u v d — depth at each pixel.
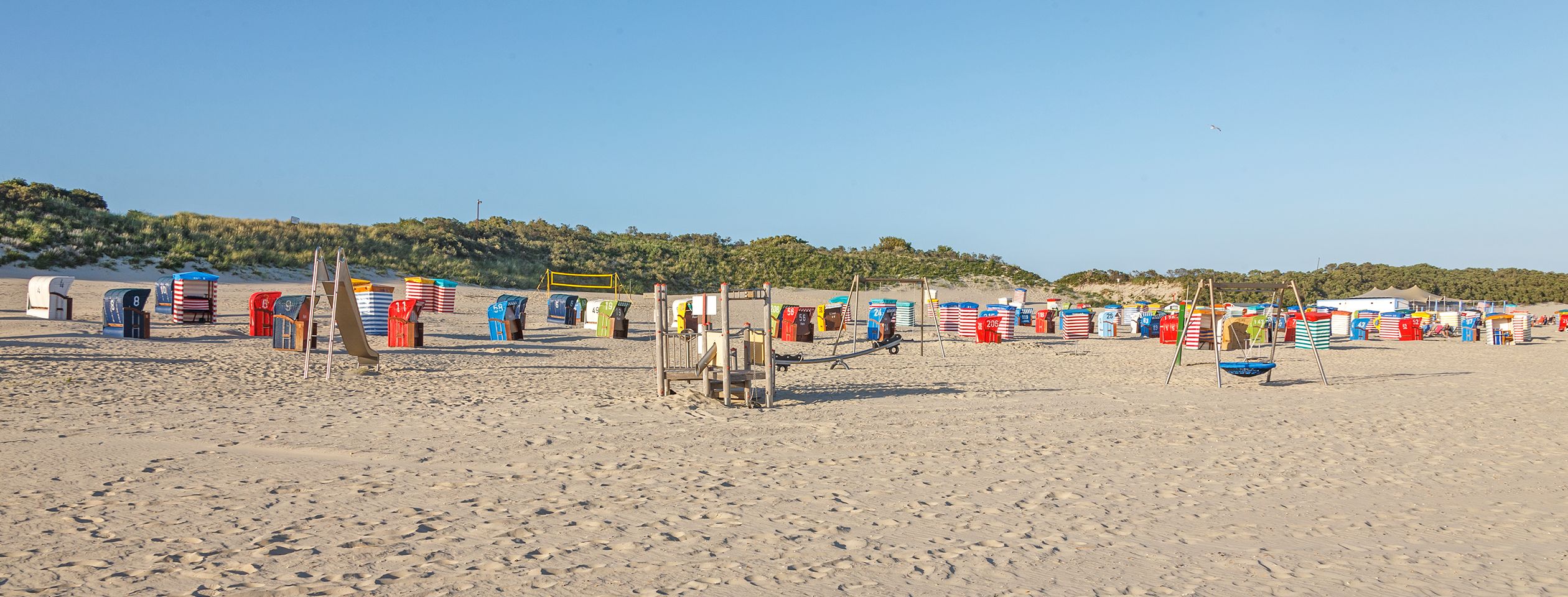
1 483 6.00
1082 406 11.55
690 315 22.86
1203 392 13.55
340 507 5.60
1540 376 17.03
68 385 11.31
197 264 39.78
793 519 5.53
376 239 50.41
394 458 7.19
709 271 65.94
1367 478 7.08
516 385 12.80
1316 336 28.28
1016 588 4.27
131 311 18.53
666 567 4.50
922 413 10.60
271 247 44.97
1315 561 4.81
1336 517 5.81
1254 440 8.92
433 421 9.17
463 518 5.39
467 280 48.56
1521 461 7.86
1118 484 6.73
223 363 14.77
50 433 7.87
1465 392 13.77
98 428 8.23
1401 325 34.28
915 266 73.75
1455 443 8.82
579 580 4.28
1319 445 8.66
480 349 19.61
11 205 38.94
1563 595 4.28
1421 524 5.66
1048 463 7.57
